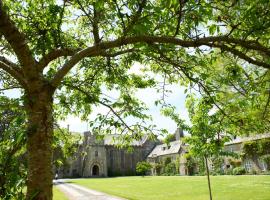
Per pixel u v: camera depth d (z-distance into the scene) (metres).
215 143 6.73
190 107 10.87
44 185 3.70
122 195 24.16
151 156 87.81
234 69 5.82
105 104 5.75
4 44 6.15
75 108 7.19
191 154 11.91
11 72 4.31
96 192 28.73
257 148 50.81
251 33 4.27
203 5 3.69
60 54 5.09
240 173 53.16
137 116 6.13
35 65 3.98
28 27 5.55
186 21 4.25
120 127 5.99
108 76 6.90
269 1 4.08
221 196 19.64
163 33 4.55
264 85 6.20
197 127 10.72
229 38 3.98
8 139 3.20
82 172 81.94
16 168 3.12
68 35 6.81
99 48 4.18
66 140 6.86
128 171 89.81
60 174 79.56
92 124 5.92
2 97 4.76
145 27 3.62
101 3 3.93
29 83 3.98
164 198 20.72
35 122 3.84
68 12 6.89
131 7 3.89
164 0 3.57
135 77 7.19
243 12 4.46
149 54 4.64
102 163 84.81
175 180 41.72
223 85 6.43
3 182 2.94
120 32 5.82
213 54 5.73
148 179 50.44
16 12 5.95
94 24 5.20
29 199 3.57
